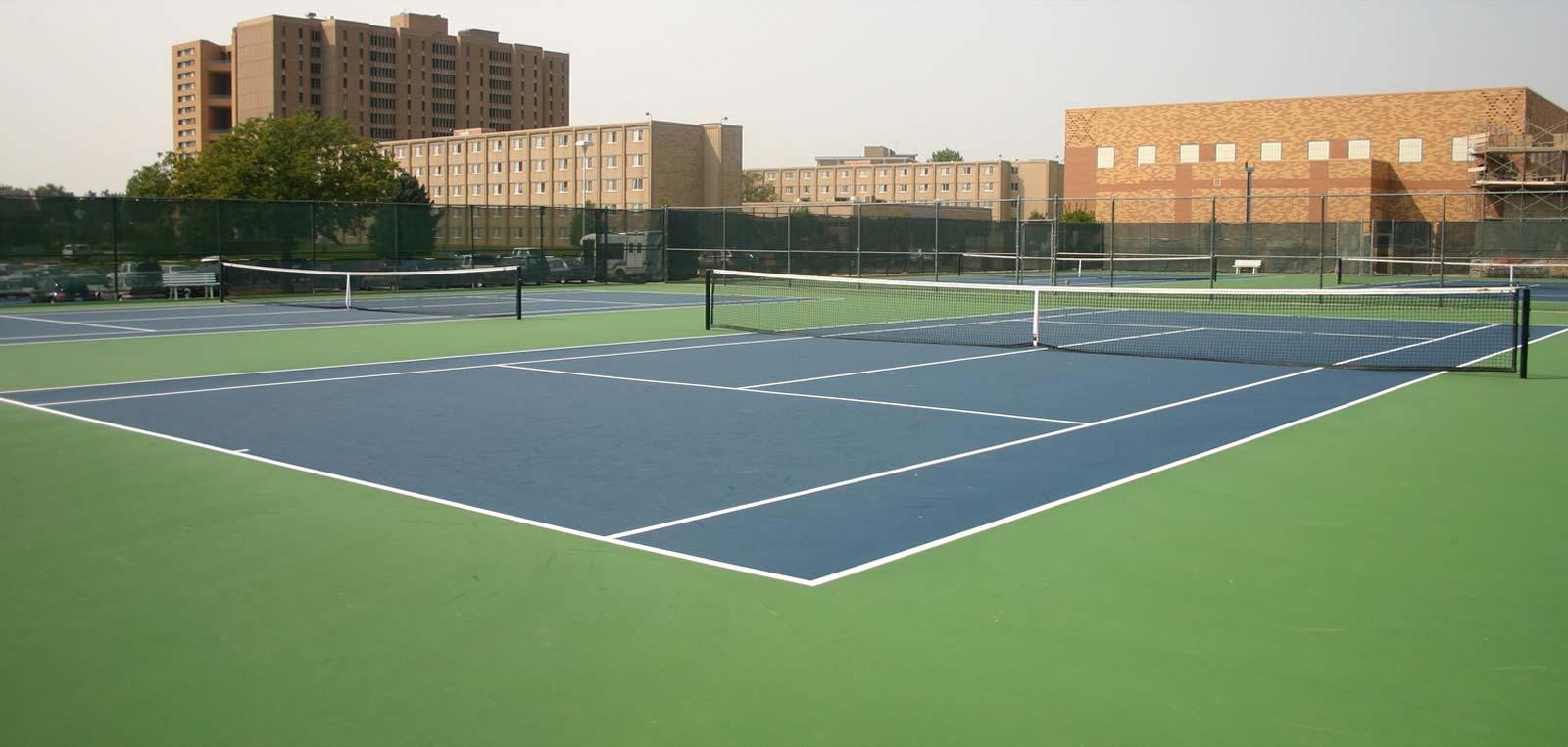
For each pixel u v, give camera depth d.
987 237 46.44
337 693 4.08
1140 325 21.23
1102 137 62.00
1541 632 4.68
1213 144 59.28
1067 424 9.96
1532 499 7.10
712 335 18.86
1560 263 35.19
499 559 5.76
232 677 4.23
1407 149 55.03
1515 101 52.75
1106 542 6.07
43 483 7.50
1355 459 8.41
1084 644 4.54
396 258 32.97
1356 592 5.21
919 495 7.20
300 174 59.09
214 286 29.44
